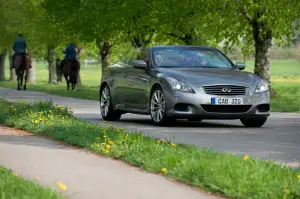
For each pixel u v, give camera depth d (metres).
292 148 13.95
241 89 18.28
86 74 118.19
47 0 46.25
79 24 45.12
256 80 18.62
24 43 46.84
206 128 18.27
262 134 16.80
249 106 18.31
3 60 84.50
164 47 20.06
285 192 7.90
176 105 18.19
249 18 39.28
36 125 16.03
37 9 57.22
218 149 13.66
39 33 54.31
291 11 37.22
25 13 58.44
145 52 20.12
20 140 14.27
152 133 16.75
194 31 43.03
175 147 11.98
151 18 42.94
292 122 20.59
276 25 37.91
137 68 19.66
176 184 9.06
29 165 10.74
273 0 36.91
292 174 9.18
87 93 40.53
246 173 8.89
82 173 9.97
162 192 8.53
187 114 18.08
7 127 17.06
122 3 43.00
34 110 18.67
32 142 13.90
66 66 47.53
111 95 20.95
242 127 18.77
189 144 14.20
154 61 19.50
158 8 40.94
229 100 18.12
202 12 40.03
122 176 9.69
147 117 22.42
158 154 10.96
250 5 37.88
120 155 11.44
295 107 26.89
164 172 9.73
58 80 72.50
